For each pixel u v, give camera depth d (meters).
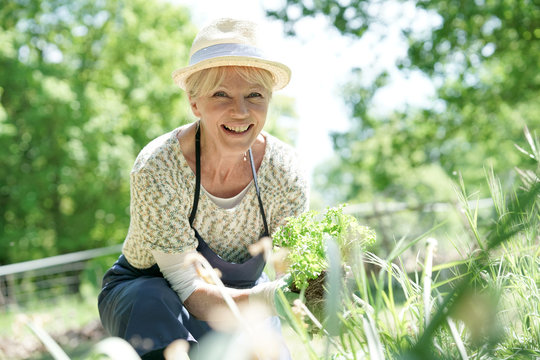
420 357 0.71
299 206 2.45
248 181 2.34
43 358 5.70
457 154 13.82
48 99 16.97
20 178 17.95
